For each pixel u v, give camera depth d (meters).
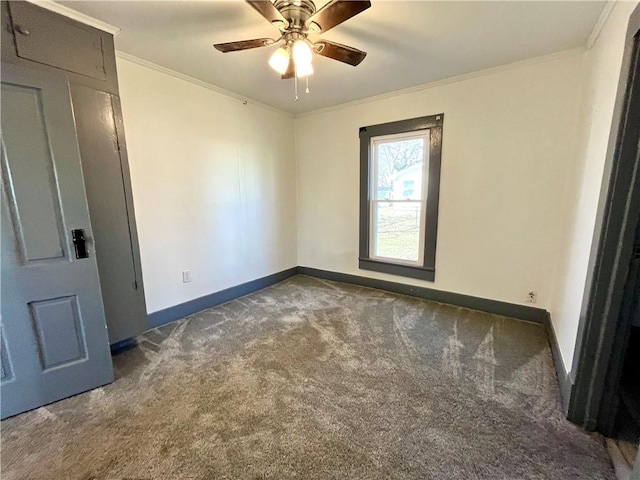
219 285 3.31
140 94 2.48
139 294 2.41
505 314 2.91
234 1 1.71
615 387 1.42
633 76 1.25
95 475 1.28
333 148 3.85
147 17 1.87
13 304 1.60
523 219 2.72
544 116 2.51
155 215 2.67
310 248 4.33
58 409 1.68
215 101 3.08
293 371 2.03
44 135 1.62
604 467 1.29
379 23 1.94
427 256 3.31
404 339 2.46
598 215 1.45
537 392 1.78
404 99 3.20
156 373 2.02
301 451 1.39
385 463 1.32
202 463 1.33
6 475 1.28
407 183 3.40
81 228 1.77
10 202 1.56
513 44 2.23
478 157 2.86
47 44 1.77
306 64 1.74
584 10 1.78
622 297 1.36
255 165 3.61
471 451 1.38
